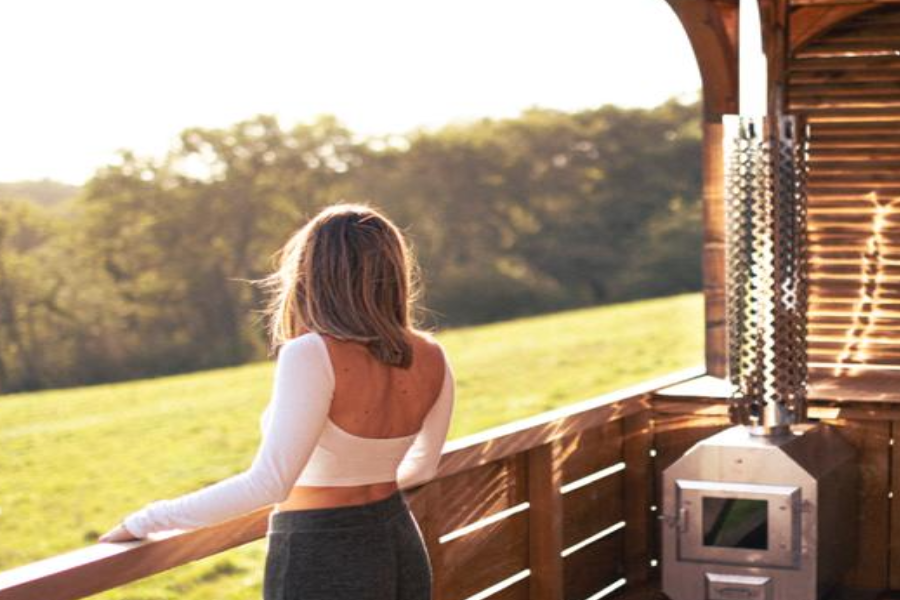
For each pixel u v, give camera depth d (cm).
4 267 2775
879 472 473
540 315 3206
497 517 407
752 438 433
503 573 412
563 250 3228
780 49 500
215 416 2748
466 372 3120
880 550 475
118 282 2862
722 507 420
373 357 247
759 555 416
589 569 471
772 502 413
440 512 372
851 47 557
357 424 245
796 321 438
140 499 2417
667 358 3147
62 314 2805
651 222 3216
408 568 255
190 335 2895
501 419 2977
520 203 3225
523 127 3216
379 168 3141
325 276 246
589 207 3231
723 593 421
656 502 505
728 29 484
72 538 2339
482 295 3198
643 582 501
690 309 3180
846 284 567
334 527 244
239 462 2569
